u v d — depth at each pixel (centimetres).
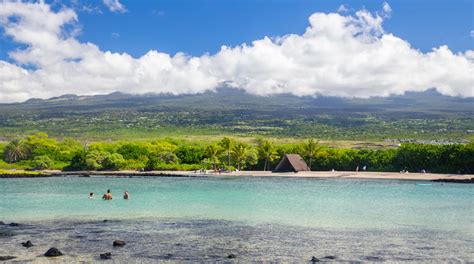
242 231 4025
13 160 18438
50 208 5678
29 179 12238
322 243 3497
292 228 4191
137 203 6250
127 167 16112
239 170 15988
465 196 7231
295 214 5150
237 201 6544
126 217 4884
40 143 19188
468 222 4553
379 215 5059
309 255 3102
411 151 13888
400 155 14100
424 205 6012
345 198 6988
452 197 7062
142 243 3481
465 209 5581
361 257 3047
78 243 3478
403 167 14000
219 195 7512
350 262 2912
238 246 3384
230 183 10550
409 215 5059
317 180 11481
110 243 3478
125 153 17275
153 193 7881
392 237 3747
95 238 3678
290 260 2962
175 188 9006
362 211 5403
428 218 4822
